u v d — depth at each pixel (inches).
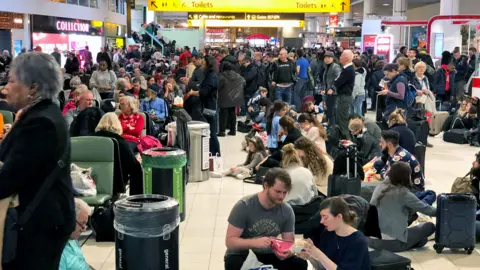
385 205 232.7
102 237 243.3
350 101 423.2
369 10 1870.1
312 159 277.0
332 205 167.3
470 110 501.7
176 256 163.3
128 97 338.0
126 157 267.9
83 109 319.0
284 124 329.1
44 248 112.2
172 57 1155.3
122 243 158.9
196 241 247.1
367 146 338.0
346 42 1606.8
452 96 682.2
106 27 1268.5
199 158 348.8
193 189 332.8
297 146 278.8
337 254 167.8
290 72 584.7
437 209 237.3
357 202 211.2
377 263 187.6
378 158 311.6
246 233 179.6
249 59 633.6
